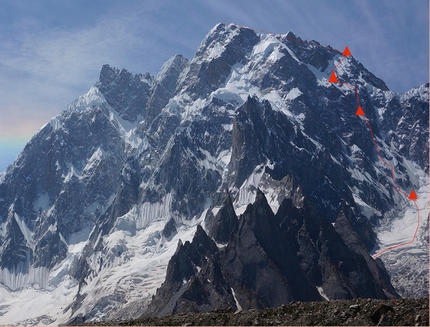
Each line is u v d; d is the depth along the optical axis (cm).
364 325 7294
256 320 7819
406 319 7131
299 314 7838
